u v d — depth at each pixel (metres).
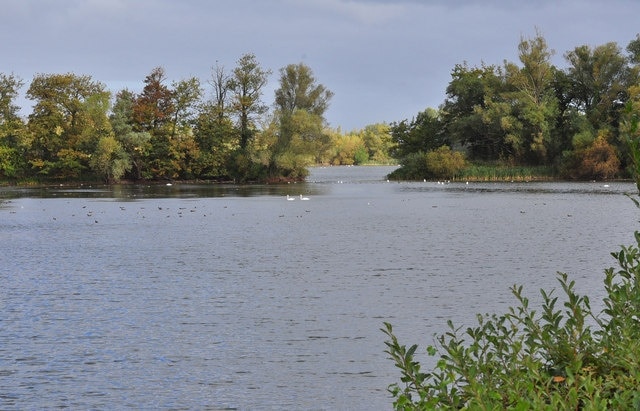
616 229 59.31
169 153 147.00
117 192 123.00
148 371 21.34
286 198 106.56
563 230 59.12
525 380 8.57
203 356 22.83
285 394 19.31
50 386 20.11
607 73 145.88
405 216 75.44
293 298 31.62
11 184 143.88
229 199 104.94
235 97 152.12
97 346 24.06
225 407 18.45
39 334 25.70
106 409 18.36
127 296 32.66
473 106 153.50
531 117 143.50
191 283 36.00
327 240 54.69
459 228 62.16
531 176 145.38
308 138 148.38
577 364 8.55
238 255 46.69
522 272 37.75
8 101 145.75
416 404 8.78
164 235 59.84
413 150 164.88
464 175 149.38
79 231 63.78
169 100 150.25
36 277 38.41
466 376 9.00
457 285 34.12
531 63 147.25
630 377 8.49
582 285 33.34
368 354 22.75
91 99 145.50
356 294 32.28
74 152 144.50
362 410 18.14
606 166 136.62
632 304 9.91
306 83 151.75
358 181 161.38
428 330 25.42
